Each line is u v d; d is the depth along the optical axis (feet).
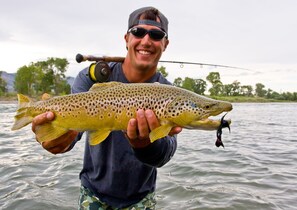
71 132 2.88
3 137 11.63
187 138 12.08
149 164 2.98
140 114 2.51
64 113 2.69
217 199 5.18
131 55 3.23
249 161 7.75
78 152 8.73
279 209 4.80
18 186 5.77
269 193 5.47
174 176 6.45
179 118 2.62
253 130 14.98
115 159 3.22
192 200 5.17
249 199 5.14
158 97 2.63
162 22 3.29
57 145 2.85
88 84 3.32
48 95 2.80
